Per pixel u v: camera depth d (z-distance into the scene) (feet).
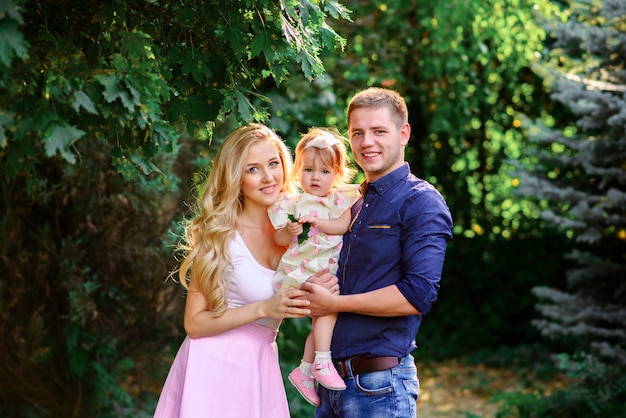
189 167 16.10
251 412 9.71
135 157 9.47
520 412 20.33
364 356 9.57
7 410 15.34
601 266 20.70
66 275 14.74
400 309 9.28
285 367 20.07
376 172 9.85
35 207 15.10
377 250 9.52
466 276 29.53
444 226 9.56
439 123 25.88
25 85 7.63
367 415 9.61
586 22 21.40
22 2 7.14
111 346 15.84
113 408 15.92
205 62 9.27
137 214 15.37
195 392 9.57
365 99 9.73
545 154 21.35
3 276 14.83
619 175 19.71
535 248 28.96
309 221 9.66
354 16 24.16
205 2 9.30
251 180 9.89
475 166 30.42
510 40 24.73
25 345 14.69
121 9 8.73
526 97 29.27
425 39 25.76
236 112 9.84
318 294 9.36
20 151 7.80
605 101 19.26
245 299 9.88
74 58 8.20
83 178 14.58
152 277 15.71
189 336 9.92
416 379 9.88
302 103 20.86
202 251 9.89
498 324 28.43
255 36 8.96
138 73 8.05
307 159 9.94
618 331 19.66
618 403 19.02
